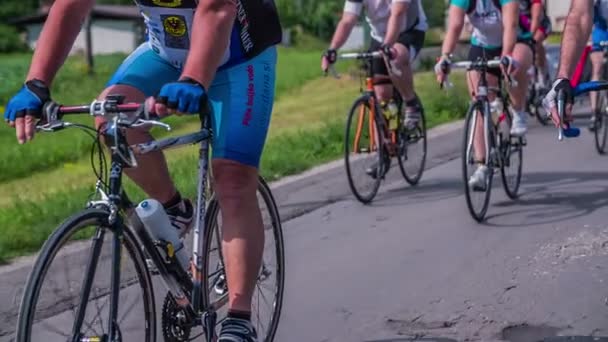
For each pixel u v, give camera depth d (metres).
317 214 15.89
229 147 7.76
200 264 7.98
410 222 14.91
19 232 14.86
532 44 16.14
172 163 21.80
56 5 7.36
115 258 6.96
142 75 8.21
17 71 71.94
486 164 14.53
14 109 6.91
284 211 16.09
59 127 6.94
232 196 7.79
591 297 10.71
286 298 11.30
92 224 6.82
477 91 14.88
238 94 7.87
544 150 21.44
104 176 7.26
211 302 8.37
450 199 16.55
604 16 16.83
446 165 20.20
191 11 7.68
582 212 14.90
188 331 8.03
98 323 6.88
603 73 18.77
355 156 16.62
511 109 16.09
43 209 16.91
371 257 12.92
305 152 22.78
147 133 8.07
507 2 15.06
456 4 15.30
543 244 13.07
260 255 7.87
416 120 17.66
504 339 9.65
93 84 70.69
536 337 9.66
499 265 12.15
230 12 7.16
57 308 6.83
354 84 58.00
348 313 10.66
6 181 30.39
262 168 20.05
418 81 45.53
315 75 64.00
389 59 16.23
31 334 6.49
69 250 6.84
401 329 10.09
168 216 8.18
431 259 12.63
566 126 8.01
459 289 11.27
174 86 6.58
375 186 16.78
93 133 7.84
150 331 7.55
